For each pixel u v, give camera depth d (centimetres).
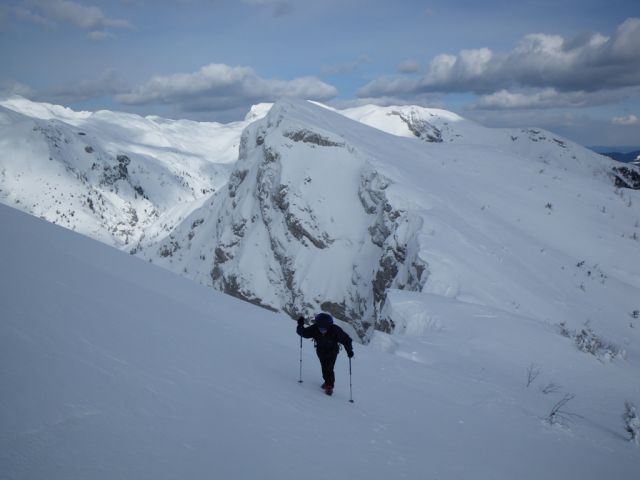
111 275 773
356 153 8562
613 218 5369
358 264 7531
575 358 1677
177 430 326
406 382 926
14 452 227
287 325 1127
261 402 467
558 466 646
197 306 903
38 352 334
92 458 251
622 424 1154
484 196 5559
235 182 11831
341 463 390
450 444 594
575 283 3744
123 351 414
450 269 3189
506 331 1852
